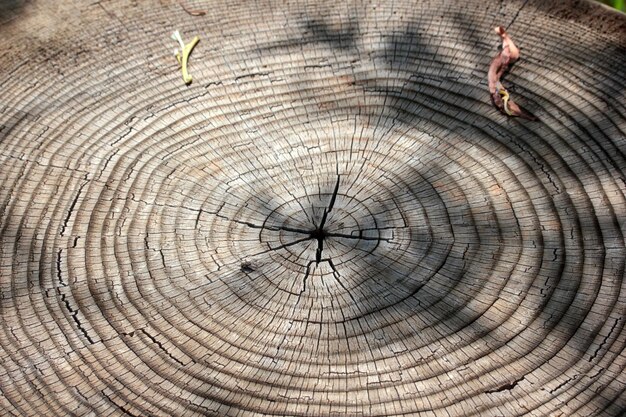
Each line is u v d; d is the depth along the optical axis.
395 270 1.62
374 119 2.00
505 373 1.36
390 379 1.38
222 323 1.51
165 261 1.65
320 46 2.23
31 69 2.14
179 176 1.85
